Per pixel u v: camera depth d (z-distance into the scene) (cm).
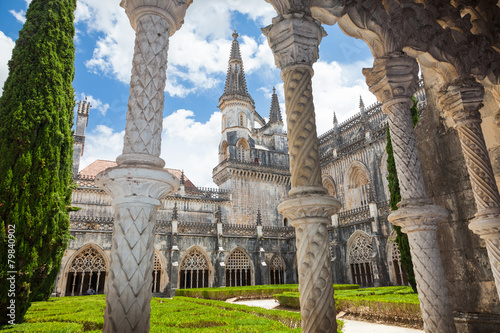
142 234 328
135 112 369
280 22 489
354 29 578
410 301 1113
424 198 559
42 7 1083
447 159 699
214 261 3167
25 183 866
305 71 471
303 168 425
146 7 408
